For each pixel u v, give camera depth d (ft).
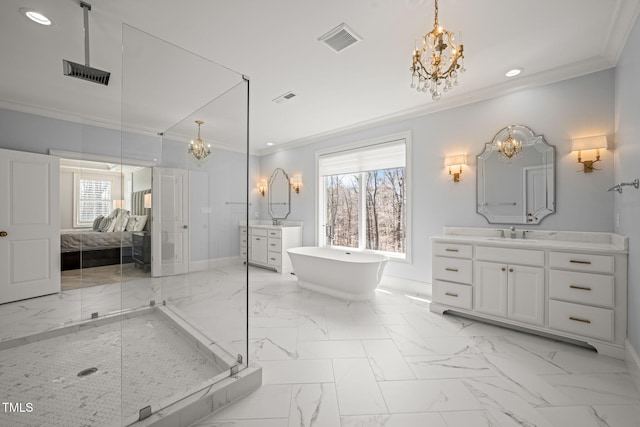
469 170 11.00
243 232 6.47
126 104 6.46
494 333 8.39
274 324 9.05
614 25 6.69
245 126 6.70
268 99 11.25
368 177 15.11
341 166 15.72
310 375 6.23
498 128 10.29
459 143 11.25
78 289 12.39
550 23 6.72
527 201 9.66
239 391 5.46
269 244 17.30
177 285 7.57
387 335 8.25
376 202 14.79
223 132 7.02
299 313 10.04
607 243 8.12
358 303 11.18
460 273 9.52
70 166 19.13
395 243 14.11
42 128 11.64
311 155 17.34
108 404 5.24
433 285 10.19
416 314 9.95
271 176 20.10
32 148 11.45
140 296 8.29
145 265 8.24
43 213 11.45
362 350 7.36
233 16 6.49
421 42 7.50
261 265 17.83
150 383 5.51
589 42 7.46
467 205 11.06
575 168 8.80
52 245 11.66
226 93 7.06
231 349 6.18
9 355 7.09
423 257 12.27
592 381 5.98
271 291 12.87
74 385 5.84
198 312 6.98
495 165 10.34
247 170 6.61
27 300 11.01
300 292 12.70
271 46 7.71
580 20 6.59
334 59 8.38
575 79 8.75
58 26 6.86
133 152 7.40
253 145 19.06
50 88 10.02
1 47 7.73
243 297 6.26
